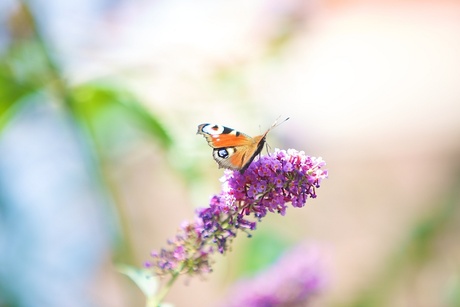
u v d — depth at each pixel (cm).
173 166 85
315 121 121
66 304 96
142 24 93
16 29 87
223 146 72
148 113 85
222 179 73
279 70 96
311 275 88
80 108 88
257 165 72
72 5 90
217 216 73
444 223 106
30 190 96
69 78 87
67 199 98
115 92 86
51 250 98
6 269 93
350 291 112
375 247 132
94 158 90
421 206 128
